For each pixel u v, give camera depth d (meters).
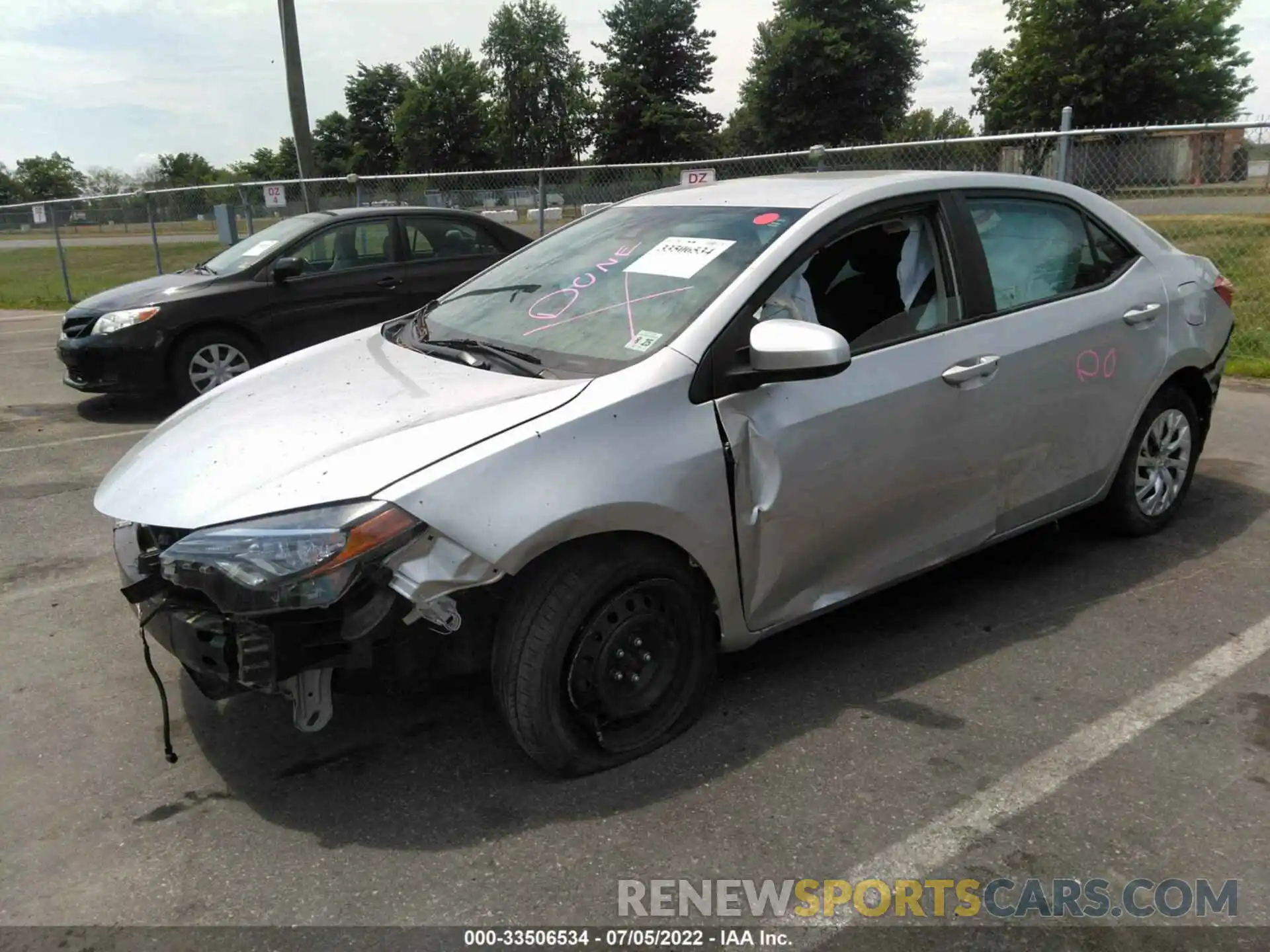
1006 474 3.72
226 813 2.81
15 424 7.74
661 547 2.89
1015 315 3.71
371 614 2.52
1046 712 3.21
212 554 2.52
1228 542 4.55
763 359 2.85
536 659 2.72
